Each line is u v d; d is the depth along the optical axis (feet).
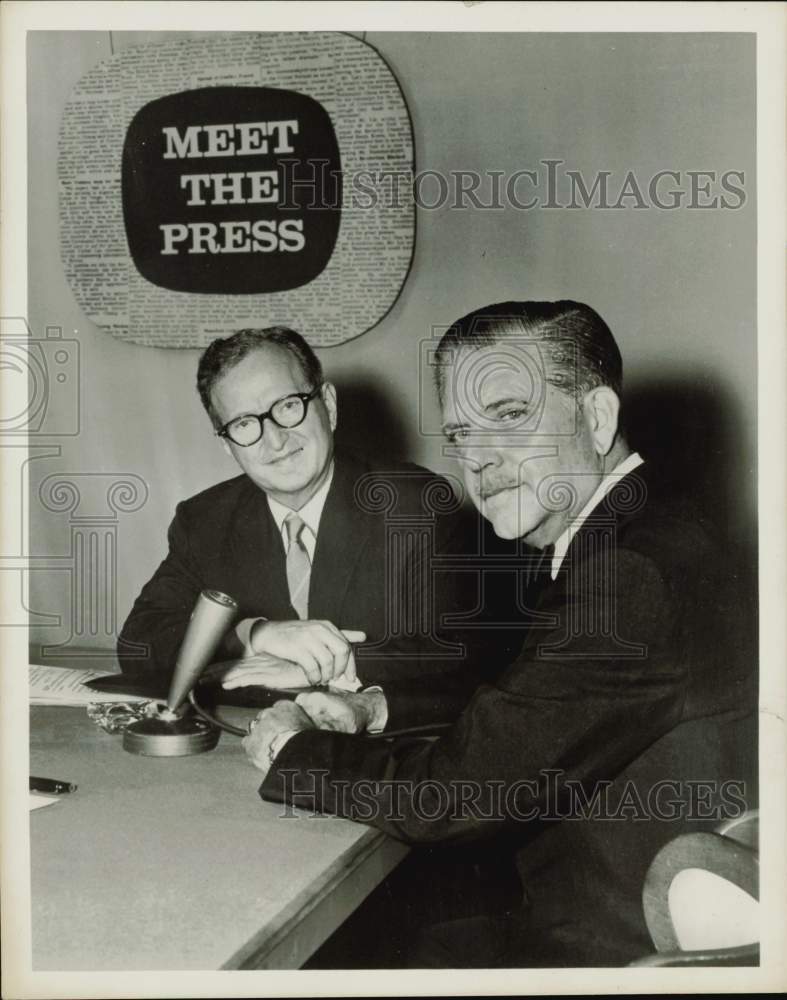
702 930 4.71
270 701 4.88
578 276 4.87
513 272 4.88
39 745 4.79
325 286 4.93
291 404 4.93
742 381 4.82
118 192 4.99
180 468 4.99
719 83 4.86
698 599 4.76
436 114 4.92
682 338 4.83
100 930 4.14
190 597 4.97
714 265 4.84
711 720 4.74
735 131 4.86
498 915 4.69
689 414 4.83
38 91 4.99
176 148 4.98
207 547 4.98
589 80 4.88
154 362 4.98
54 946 4.28
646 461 4.83
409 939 4.70
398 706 4.84
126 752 4.75
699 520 4.80
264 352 4.94
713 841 4.72
